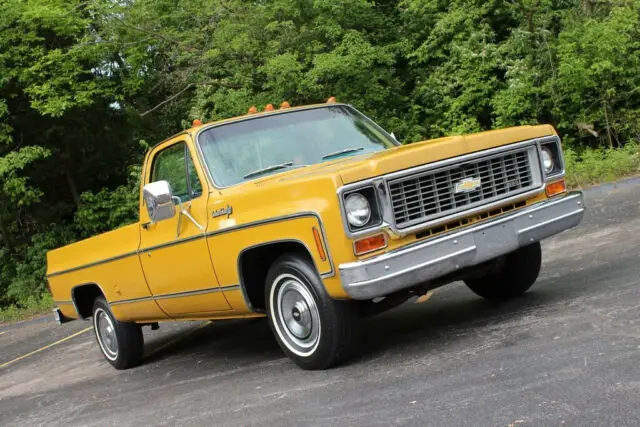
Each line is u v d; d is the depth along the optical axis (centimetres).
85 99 1980
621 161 1510
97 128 2284
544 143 568
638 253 707
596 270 676
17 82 2009
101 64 2153
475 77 2033
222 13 2061
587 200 1282
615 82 1906
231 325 916
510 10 2055
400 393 431
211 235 573
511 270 628
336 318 507
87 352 947
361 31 2158
